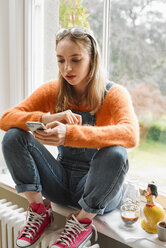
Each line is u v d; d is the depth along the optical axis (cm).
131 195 117
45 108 126
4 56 164
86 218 104
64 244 99
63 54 104
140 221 117
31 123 94
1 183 153
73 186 121
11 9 159
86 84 115
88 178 101
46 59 154
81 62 105
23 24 157
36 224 108
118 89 113
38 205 111
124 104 108
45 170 112
